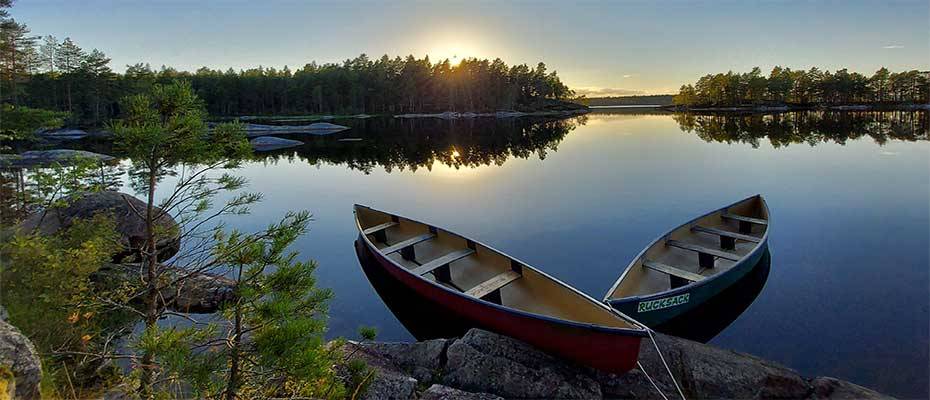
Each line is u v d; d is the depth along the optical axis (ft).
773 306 23.91
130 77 164.86
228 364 10.07
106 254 13.73
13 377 8.66
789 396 15.46
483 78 318.24
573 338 16.94
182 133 11.39
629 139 110.52
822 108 276.82
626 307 19.38
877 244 32.96
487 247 26.73
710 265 26.55
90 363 13.05
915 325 21.36
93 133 141.08
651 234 36.81
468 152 92.89
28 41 101.30
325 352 10.45
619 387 16.44
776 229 37.24
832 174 59.16
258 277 10.77
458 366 17.01
